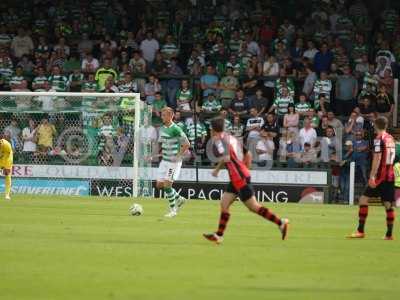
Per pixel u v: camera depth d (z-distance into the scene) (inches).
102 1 3649.1
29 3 3713.1
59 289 1010.1
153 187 2933.1
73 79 3304.6
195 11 3595.0
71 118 2883.9
